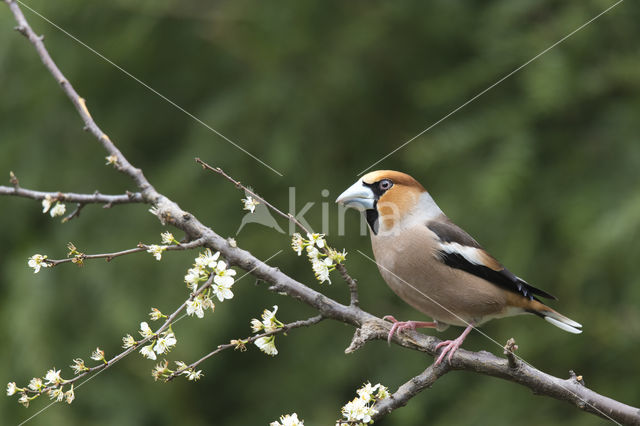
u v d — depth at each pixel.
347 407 5.01
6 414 10.86
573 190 10.65
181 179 11.92
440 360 5.52
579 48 10.71
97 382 11.42
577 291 10.48
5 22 11.77
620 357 10.17
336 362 12.02
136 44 12.02
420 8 11.88
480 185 10.41
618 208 9.80
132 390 11.55
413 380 5.47
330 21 12.16
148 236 11.77
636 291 9.77
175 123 12.84
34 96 12.30
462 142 11.02
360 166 12.20
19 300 11.43
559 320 7.12
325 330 12.34
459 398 11.34
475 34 11.80
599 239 9.45
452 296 6.97
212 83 12.77
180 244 5.39
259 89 12.09
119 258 11.73
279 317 12.38
